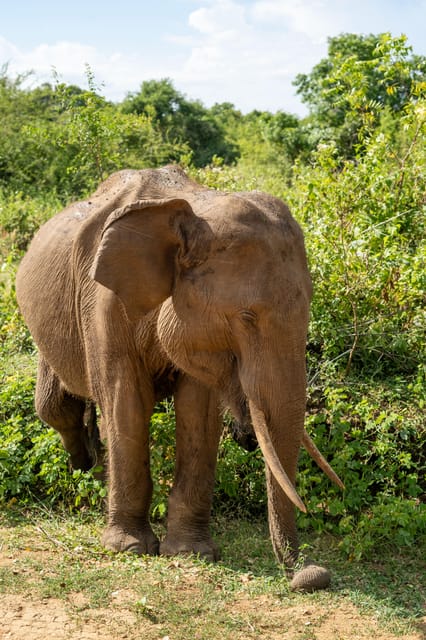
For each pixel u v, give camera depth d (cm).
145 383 516
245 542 544
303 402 438
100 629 412
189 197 488
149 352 505
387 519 537
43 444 621
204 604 439
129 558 507
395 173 746
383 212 740
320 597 451
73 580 463
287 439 438
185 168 1072
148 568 489
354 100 827
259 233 436
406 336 690
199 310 441
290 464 444
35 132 1190
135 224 451
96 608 434
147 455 530
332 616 433
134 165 1897
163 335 468
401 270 700
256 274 430
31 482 623
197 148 3941
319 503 581
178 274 451
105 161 1145
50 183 2148
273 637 408
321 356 702
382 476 578
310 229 742
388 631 418
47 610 431
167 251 452
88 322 533
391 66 811
